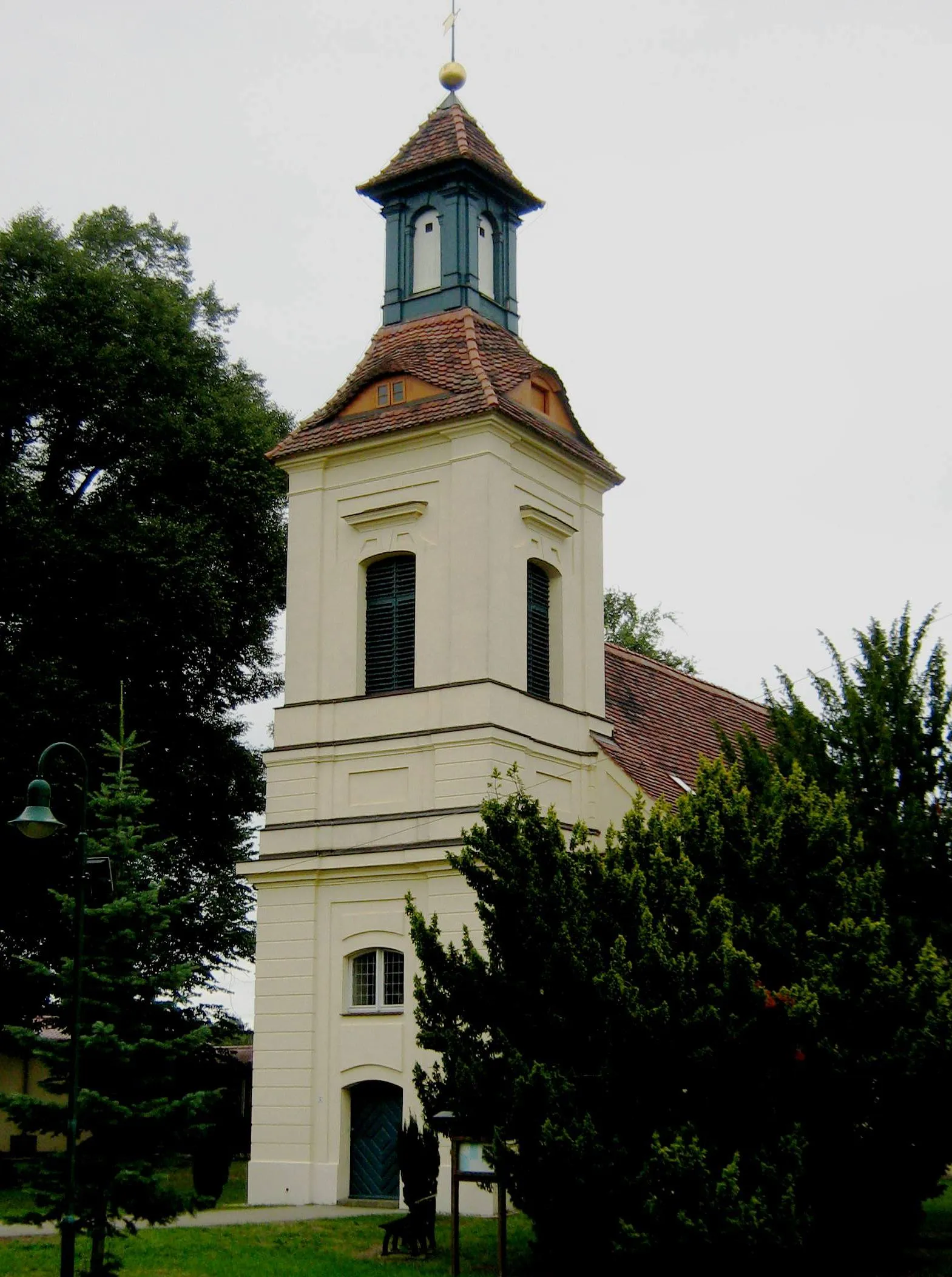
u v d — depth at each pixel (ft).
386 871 101.40
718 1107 66.28
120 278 129.80
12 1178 111.45
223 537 131.23
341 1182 99.14
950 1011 67.31
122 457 131.75
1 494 119.65
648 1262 65.72
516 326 119.75
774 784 76.28
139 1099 67.31
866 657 84.53
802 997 65.41
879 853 78.74
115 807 70.44
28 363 122.62
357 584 108.17
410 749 102.68
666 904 69.97
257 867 106.11
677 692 135.74
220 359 143.54
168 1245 76.59
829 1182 68.59
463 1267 73.00
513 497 106.63
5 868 118.52
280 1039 103.19
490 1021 70.64
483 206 118.73
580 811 108.17
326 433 110.52
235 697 138.82
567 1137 63.05
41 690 114.32
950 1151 70.90
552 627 110.93
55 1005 112.98
